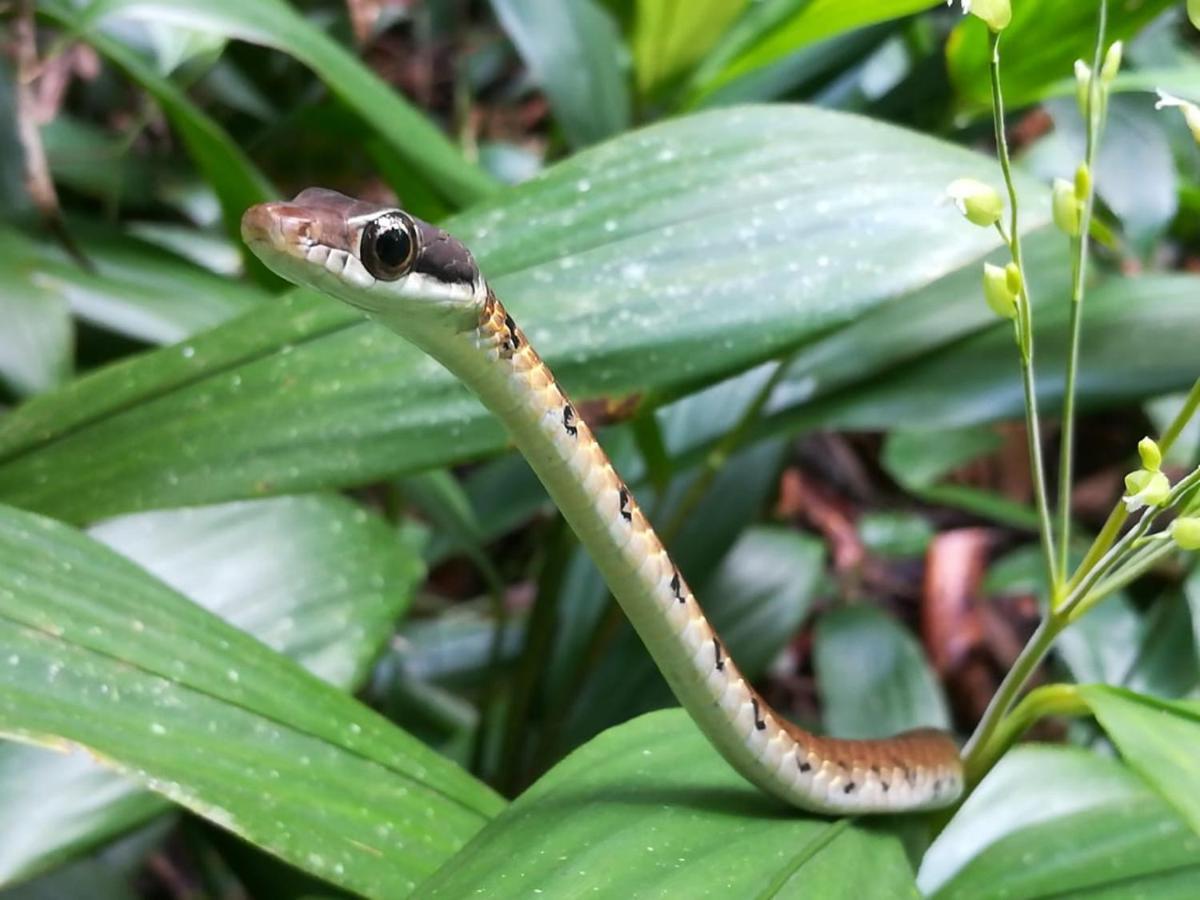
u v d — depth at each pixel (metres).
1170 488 0.20
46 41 0.44
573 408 0.21
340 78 0.29
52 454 0.24
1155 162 0.29
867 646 0.41
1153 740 0.20
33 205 0.34
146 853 0.34
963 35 0.29
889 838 0.22
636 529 0.21
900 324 0.32
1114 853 0.23
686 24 0.33
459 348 0.20
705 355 0.24
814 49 0.37
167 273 0.33
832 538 0.61
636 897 0.20
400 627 0.44
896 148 0.26
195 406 0.24
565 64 0.35
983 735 0.22
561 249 0.25
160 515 0.27
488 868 0.20
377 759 0.23
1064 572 0.21
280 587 0.27
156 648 0.22
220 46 0.36
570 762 0.22
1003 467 0.62
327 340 0.25
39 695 0.21
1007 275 0.21
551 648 0.38
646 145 0.26
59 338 0.29
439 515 0.34
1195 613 0.28
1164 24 0.37
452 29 0.65
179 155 0.44
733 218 0.25
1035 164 0.42
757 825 0.21
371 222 0.20
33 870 0.22
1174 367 0.29
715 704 0.21
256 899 0.30
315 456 0.24
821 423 0.32
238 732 0.22
